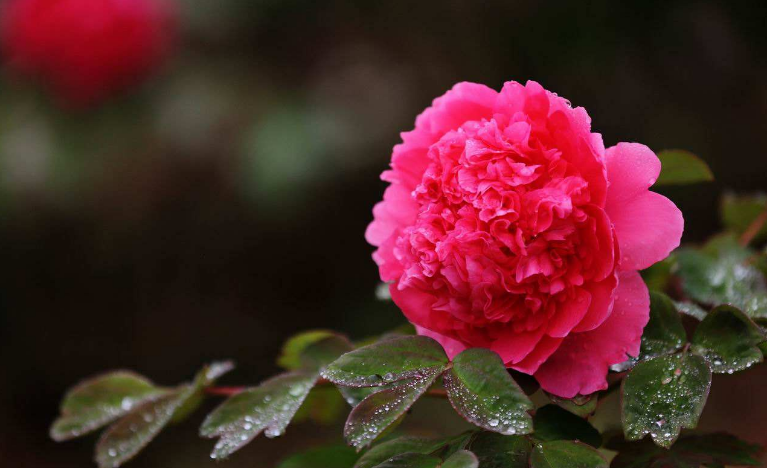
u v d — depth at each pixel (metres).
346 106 2.44
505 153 1.00
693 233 2.65
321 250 2.91
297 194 2.29
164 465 2.66
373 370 0.99
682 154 1.07
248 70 2.40
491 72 2.50
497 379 0.97
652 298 1.02
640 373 0.99
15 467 2.81
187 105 2.27
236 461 2.60
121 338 3.01
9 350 3.00
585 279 0.99
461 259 0.99
